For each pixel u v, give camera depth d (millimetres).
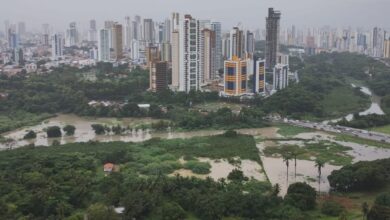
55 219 198375
